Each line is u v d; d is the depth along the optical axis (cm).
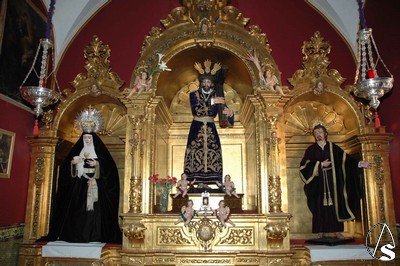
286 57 677
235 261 545
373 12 622
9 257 558
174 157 726
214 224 557
